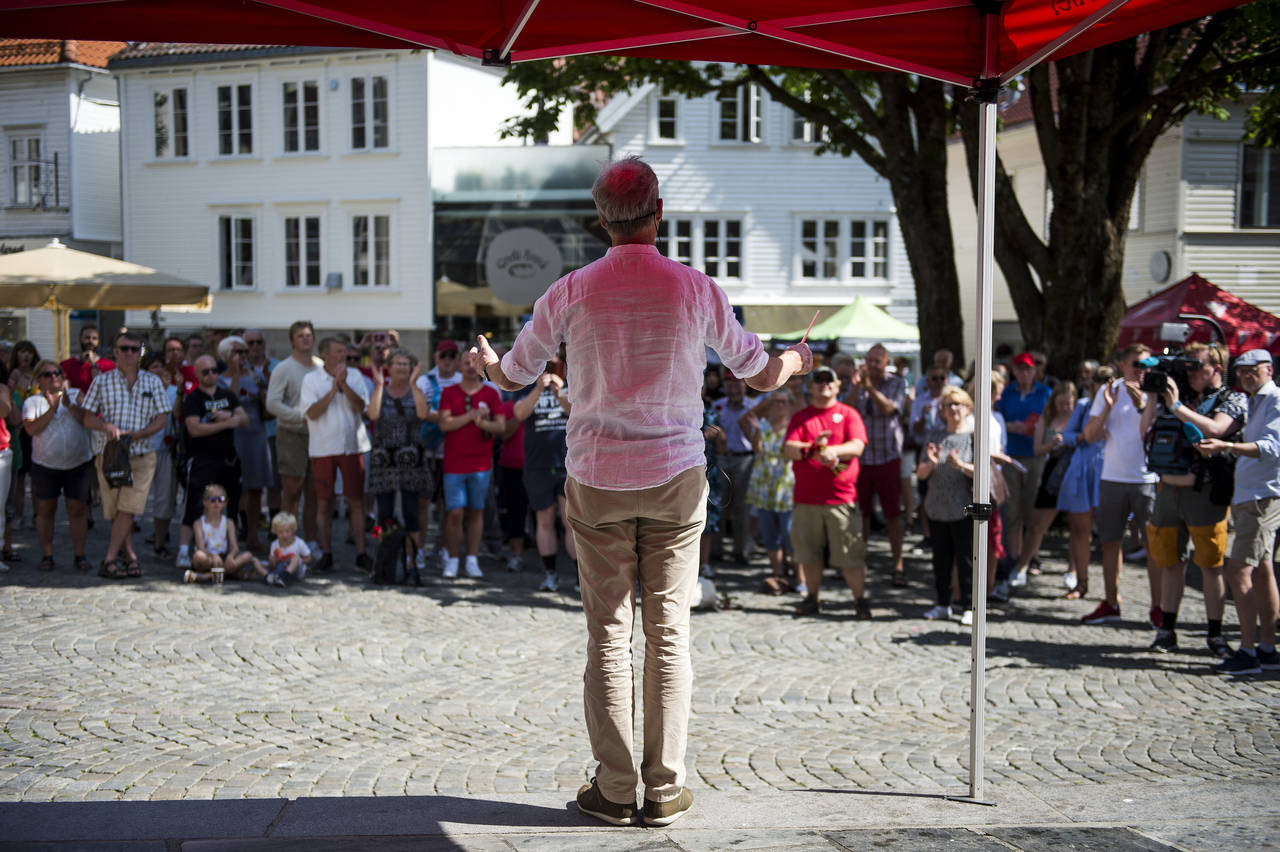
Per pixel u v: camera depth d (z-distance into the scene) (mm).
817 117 15688
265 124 32781
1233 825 3811
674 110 32156
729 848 3469
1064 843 3559
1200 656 7875
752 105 32375
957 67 4398
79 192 35500
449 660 7453
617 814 3750
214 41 4008
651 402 3592
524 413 10125
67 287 15406
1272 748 5629
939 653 7961
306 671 7047
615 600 3725
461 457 10578
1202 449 7242
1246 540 7285
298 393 11258
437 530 13531
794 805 4074
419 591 9930
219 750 5305
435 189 31469
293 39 4043
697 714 6332
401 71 31406
